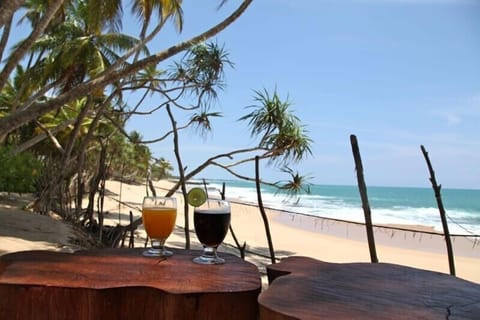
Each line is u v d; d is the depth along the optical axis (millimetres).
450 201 40250
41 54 13641
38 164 8547
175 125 3770
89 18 8547
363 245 11430
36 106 5430
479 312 1119
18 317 1342
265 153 5828
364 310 1105
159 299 1355
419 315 1083
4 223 4656
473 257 10305
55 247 4055
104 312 1343
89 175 7617
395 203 37031
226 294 1331
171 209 1770
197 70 7352
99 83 5598
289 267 1599
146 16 8344
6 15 4887
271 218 18172
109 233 5066
